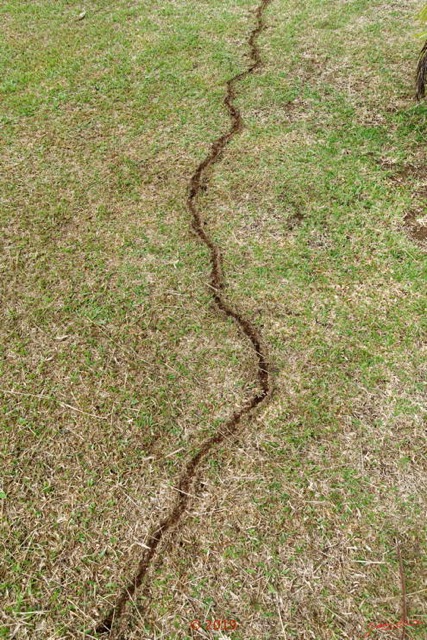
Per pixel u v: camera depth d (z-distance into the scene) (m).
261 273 2.52
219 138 3.28
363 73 3.68
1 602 1.67
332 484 1.86
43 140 3.40
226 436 2.01
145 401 2.12
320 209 2.79
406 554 1.71
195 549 1.75
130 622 1.62
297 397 2.09
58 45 4.32
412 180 2.90
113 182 3.05
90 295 2.50
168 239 2.72
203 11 4.59
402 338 2.23
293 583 1.66
